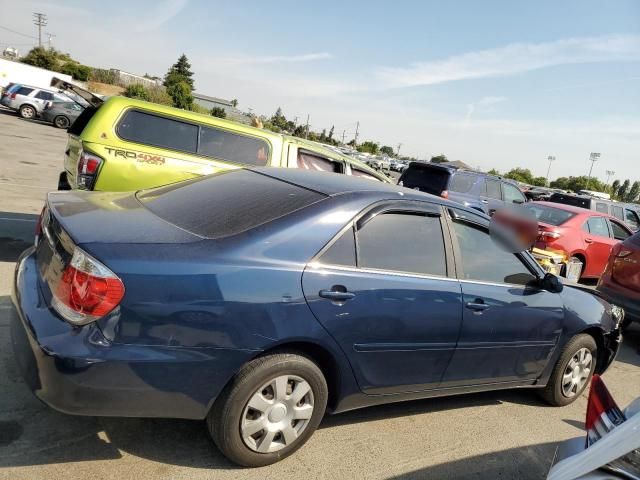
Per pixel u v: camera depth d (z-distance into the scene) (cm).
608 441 195
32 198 903
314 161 686
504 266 378
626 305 645
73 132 654
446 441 346
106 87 6059
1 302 430
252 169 380
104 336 231
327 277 280
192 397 251
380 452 318
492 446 350
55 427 286
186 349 245
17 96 2680
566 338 413
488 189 1263
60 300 238
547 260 870
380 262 308
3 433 273
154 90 5984
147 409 244
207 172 607
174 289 242
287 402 278
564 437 382
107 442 282
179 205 321
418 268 325
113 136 568
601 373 471
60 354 225
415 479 297
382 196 323
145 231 267
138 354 235
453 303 331
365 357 298
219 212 301
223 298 250
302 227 285
